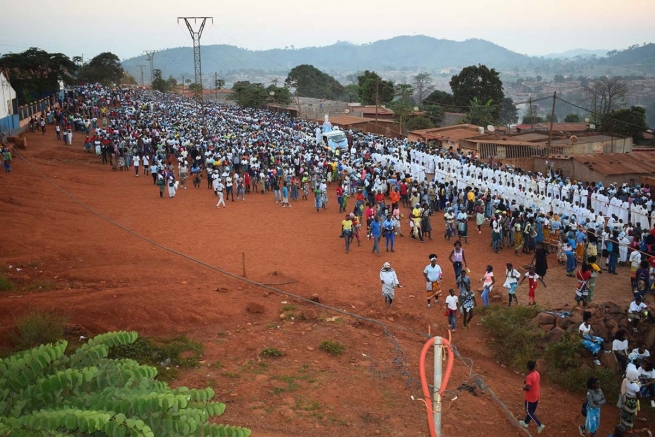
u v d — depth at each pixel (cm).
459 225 2694
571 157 4478
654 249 2175
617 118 7150
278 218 3077
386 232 2514
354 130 6919
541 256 2044
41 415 534
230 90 15462
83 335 1454
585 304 1827
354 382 1357
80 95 7481
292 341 1547
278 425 1148
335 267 2273
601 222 2561
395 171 3859
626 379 1276
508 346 1620
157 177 3716
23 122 5122
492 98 9319
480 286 2114
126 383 680
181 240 2541
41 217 2653
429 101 9731
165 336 1527
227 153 4081
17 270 1923
